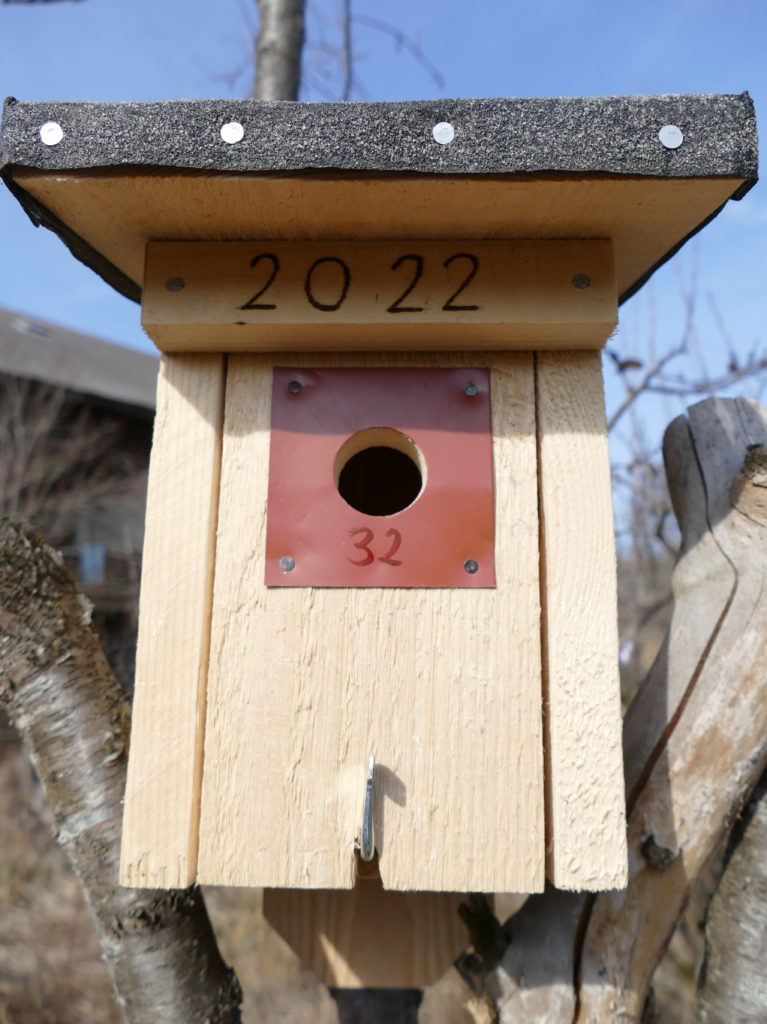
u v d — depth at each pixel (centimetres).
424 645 27
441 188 24
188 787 26
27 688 30
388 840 26
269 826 26
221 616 27
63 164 23
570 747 26
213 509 28
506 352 29
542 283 27
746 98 24
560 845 25
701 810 29
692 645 30
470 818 26
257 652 27
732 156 23
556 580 27
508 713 26
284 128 23
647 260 29
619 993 28
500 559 27
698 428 33
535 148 23
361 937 33
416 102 23
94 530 190
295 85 47
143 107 23
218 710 26
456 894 33
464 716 26
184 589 27
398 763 26
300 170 23
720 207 25
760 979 28
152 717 26
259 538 27
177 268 27
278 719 26
